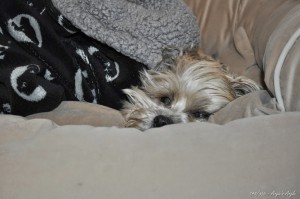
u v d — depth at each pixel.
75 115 1.53
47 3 1.67
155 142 1.09
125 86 1.82
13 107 1.50
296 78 1.33
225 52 2.06
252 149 1.07
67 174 1.02
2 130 1.16
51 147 1.07
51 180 1.01
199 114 1.85
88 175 1.02
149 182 1.02
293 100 1.33
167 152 1.06
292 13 1.53
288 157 1.06
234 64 1.95
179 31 1.83
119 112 1.70
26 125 1.17
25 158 1.05
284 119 1.13
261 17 1.84
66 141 1.08
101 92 1.75
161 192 1.01
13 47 1.56
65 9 1.62
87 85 1.72
